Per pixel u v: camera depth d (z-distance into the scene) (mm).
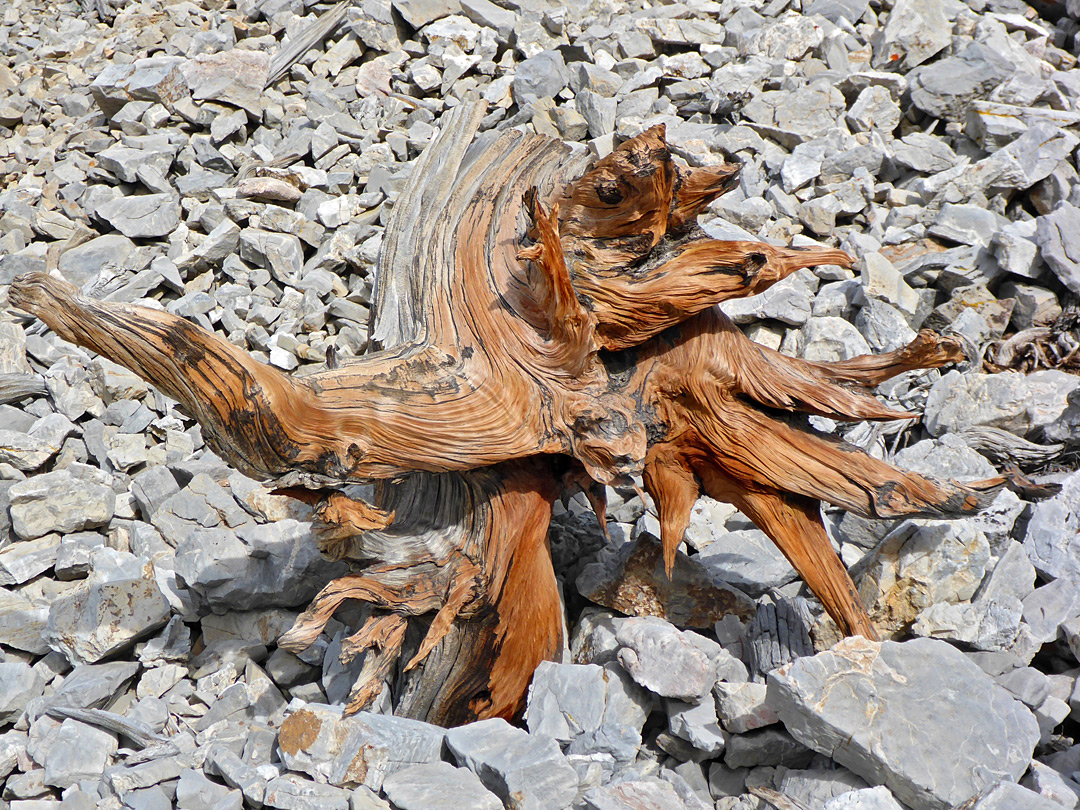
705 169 3230
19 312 5250
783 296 4742
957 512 3164
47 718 3344
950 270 4805
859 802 2639
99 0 7945
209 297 5258
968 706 2773
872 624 3312
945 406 4238
